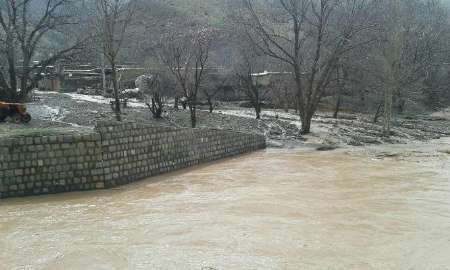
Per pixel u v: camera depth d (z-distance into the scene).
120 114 31.14
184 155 21.84
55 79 49.25
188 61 34.69
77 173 16.55
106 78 48.50
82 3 34.56
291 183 17.33
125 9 38.62
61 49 35.03
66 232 11.55
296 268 8.82
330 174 19.23
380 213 12.80
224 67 48.84
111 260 9.49
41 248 10.36
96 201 15.02
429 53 52.72
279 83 46.16
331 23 32.59
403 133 36.75
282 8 34.88
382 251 9.74
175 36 41.53
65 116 30.52
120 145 17.83
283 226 11.59
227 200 14.59
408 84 46.19
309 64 34.66
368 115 48.50
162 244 10.40
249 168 21.30
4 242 10.86
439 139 35.75
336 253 9.63
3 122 25.42
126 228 11.75
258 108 36.66
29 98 36.22
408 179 17.83
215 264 9.08
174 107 38.19
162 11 54.09
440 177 18.17
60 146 16.27
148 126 19.45
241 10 35.03
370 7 33.00
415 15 50.81
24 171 15.80
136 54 47.94
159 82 37.00
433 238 10.59
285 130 33.50
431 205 13.70
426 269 8.78
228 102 49.06
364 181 17.53
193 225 11.82
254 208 13.48
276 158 24.64
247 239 10.58
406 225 11.64
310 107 32.66
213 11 64.00
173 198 15.18
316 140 31.03
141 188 17.14
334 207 13.50
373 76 41.12
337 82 44.00
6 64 34.38
